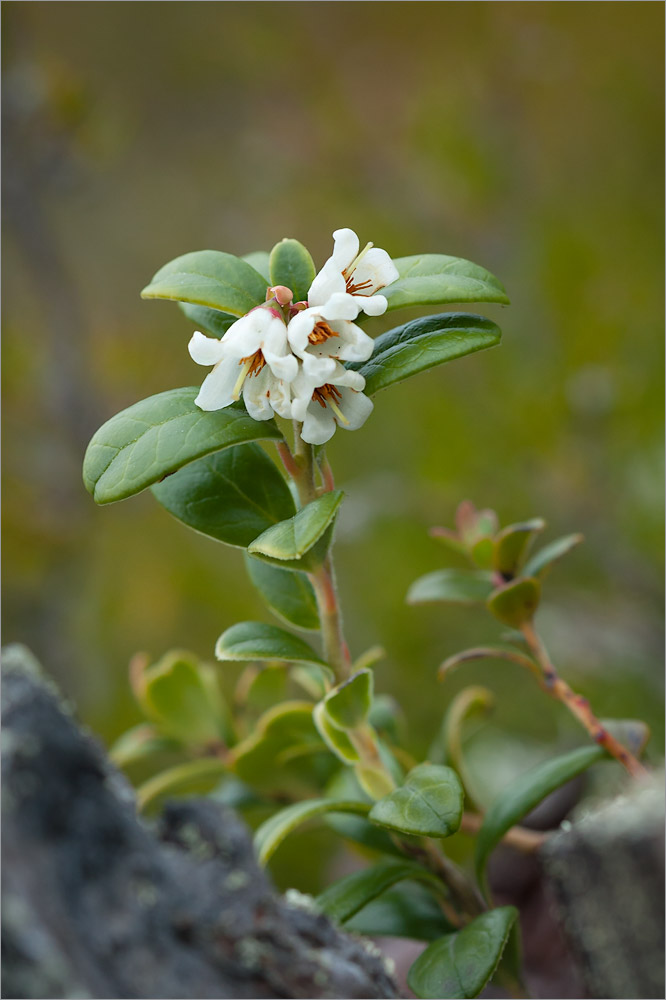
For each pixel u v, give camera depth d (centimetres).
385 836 26
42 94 52
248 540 24
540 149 54
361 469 52
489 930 23
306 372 22
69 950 19
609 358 50
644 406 49
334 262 23
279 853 38
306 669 28
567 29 54
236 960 20
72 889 20
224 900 20
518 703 46
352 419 23
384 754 25
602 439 50
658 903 23
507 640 26
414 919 25
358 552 51
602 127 53
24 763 20
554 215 52
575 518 50
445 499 51
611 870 24
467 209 53
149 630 51
